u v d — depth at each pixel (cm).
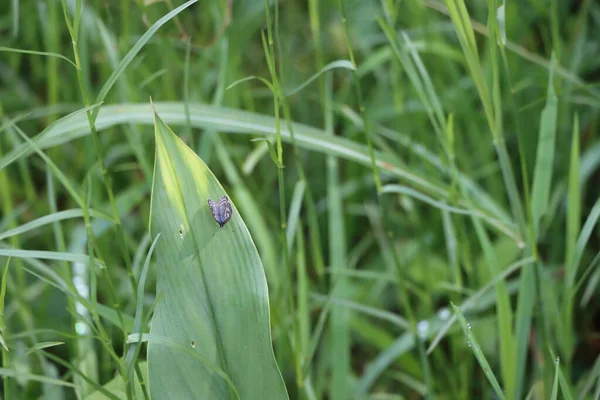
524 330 98
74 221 115
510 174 97
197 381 90
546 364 98
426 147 115
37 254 89
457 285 105
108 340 90
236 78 116
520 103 119
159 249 89
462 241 106
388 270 112
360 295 112
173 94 113
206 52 117
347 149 100
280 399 90
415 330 100
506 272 97
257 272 89
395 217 117
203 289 90
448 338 110
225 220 89
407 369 106
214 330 90
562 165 113
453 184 100
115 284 110
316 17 108
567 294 99
